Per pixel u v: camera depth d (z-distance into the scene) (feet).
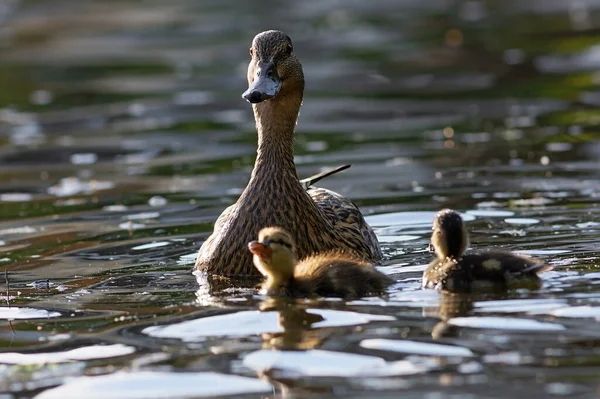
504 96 77.25
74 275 38.96
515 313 30.96
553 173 53.62
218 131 69.72
